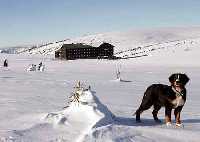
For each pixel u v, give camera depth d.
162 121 9.11
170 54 103.44
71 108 8.45
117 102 14.45
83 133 6.83
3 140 6.30
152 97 8.77
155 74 46.66
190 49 107.94
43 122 7.72
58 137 6.62
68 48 127.50
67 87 21.47
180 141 6.79
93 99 8.48
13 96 14.85
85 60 111.19
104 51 136.25
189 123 8.95
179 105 8.34
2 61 104.12
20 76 32.50
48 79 29.48
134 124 8.37
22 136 6.61
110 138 6.50
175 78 8.31
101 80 31.58
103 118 7.60
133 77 39.41
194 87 27.09
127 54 146.25
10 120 8.27
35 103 12.31
